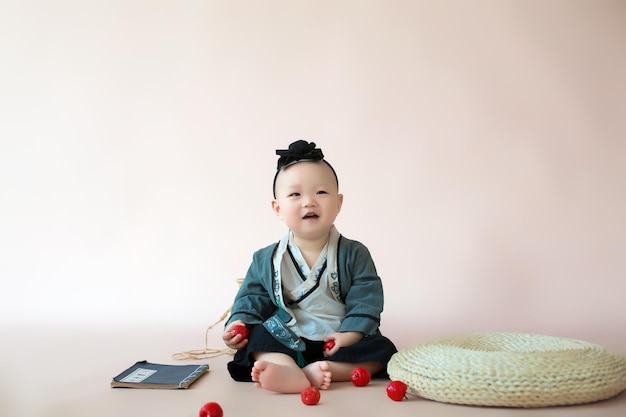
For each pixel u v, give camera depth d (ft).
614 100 11.14
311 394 5.58
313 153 6.89
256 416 5.23
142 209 11.34
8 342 9.00
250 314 6.89
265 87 11.51
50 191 11.47
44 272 11.32
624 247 10.67
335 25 11.57
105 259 11.27
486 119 11.20
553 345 6.54
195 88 11.54
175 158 11.41
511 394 5.28
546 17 11.41
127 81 11.59
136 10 11.71
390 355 6.59
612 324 9.63
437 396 5.56
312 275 6.86
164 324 10.44
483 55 11.37
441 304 10.57
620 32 11.27
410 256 10.91
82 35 11.68
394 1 11.58
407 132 11.26
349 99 11.39
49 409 5.56
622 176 10.89
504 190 11.00
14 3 11.76
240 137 11.42
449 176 11.09
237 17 11.66
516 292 10.65
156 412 5.41
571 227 10.78
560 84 11.20
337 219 11.09
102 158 11.48
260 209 11.22
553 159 11.00
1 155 11.57
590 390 5.32
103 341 9.12
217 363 7.64
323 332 6.75
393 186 11.13
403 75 11.40
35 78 11.65
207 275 11.09
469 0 11.49
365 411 5.37
